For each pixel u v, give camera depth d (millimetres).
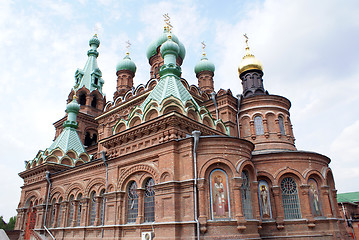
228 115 27312
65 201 26469
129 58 41656
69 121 34156
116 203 20172
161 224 16688
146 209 18734
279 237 20203
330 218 21094
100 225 22375
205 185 16797
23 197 32375
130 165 20312
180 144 18000
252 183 18672
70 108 35000
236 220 16234
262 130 27641
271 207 21344
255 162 22500
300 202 21141
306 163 22203
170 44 25859
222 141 17812
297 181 21734
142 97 30547
